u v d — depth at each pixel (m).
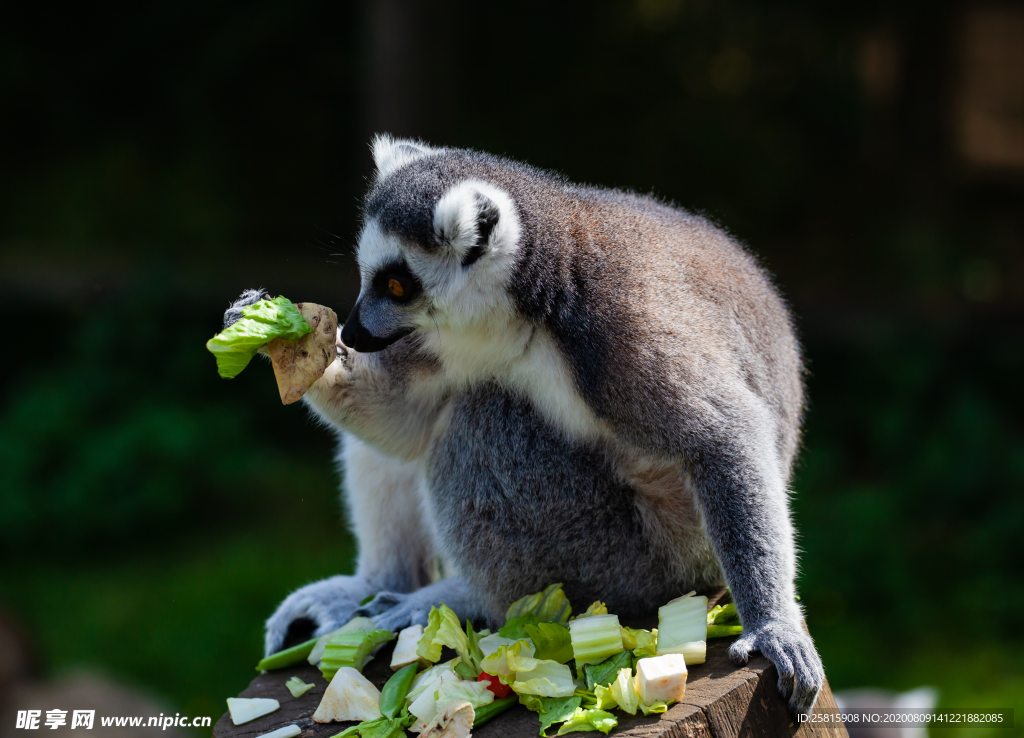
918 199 21.56
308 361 5.38
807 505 13.71
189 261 21.61
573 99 23.05
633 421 5.14
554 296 5.28
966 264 20.97
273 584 13.35
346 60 23.09
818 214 22.72
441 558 6.58
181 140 24.14
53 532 14.27
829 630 11.88
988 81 29.31
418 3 18.20
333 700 5.03
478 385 5.73
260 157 24.09
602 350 5.16
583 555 5.57
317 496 16.11
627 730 4.30
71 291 18.77
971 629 11.91
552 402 5.42
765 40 22.66
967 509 13.85
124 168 23.86
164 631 12.20
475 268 5.24
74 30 23.98
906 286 20.22
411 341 5.86
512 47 22.94
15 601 13.00
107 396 15.76
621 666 4.75
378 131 18.48
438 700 4.73
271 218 23.97
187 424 15.19
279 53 23.09
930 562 12.97
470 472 5.71
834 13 21.25
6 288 18.88
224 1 22.80
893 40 22.31
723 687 4.51
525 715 4.69
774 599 4.86
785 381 6.32
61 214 23.66
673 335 5.22
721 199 22.89
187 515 15.22
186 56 23.66
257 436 17.50
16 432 14.88
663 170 22.83
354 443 6.61
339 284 18.80
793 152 22.94
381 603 6.18
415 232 5.40
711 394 5.14
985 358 16.39
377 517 6.65
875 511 12.86
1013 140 27.77
